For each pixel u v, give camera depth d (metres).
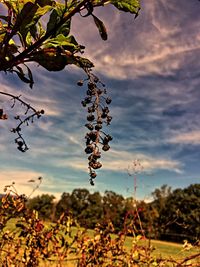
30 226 3.77
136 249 3.72
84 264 3.68
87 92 1.93
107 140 1.88
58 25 1.74
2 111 1.98
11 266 3.69
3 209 3.79
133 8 1.83
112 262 3.72
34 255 3.68
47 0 1.76
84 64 1.95
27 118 2.09
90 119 1.89
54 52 1.90
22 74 1.96
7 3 1.84
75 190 74.44
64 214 3.79
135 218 3.99
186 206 73.00
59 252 3.65
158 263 3.56
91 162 1.83
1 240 3.75
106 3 1.79
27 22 1.76
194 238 3.87
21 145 2.14
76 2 1.77
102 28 1.84
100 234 3.79
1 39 1.94
